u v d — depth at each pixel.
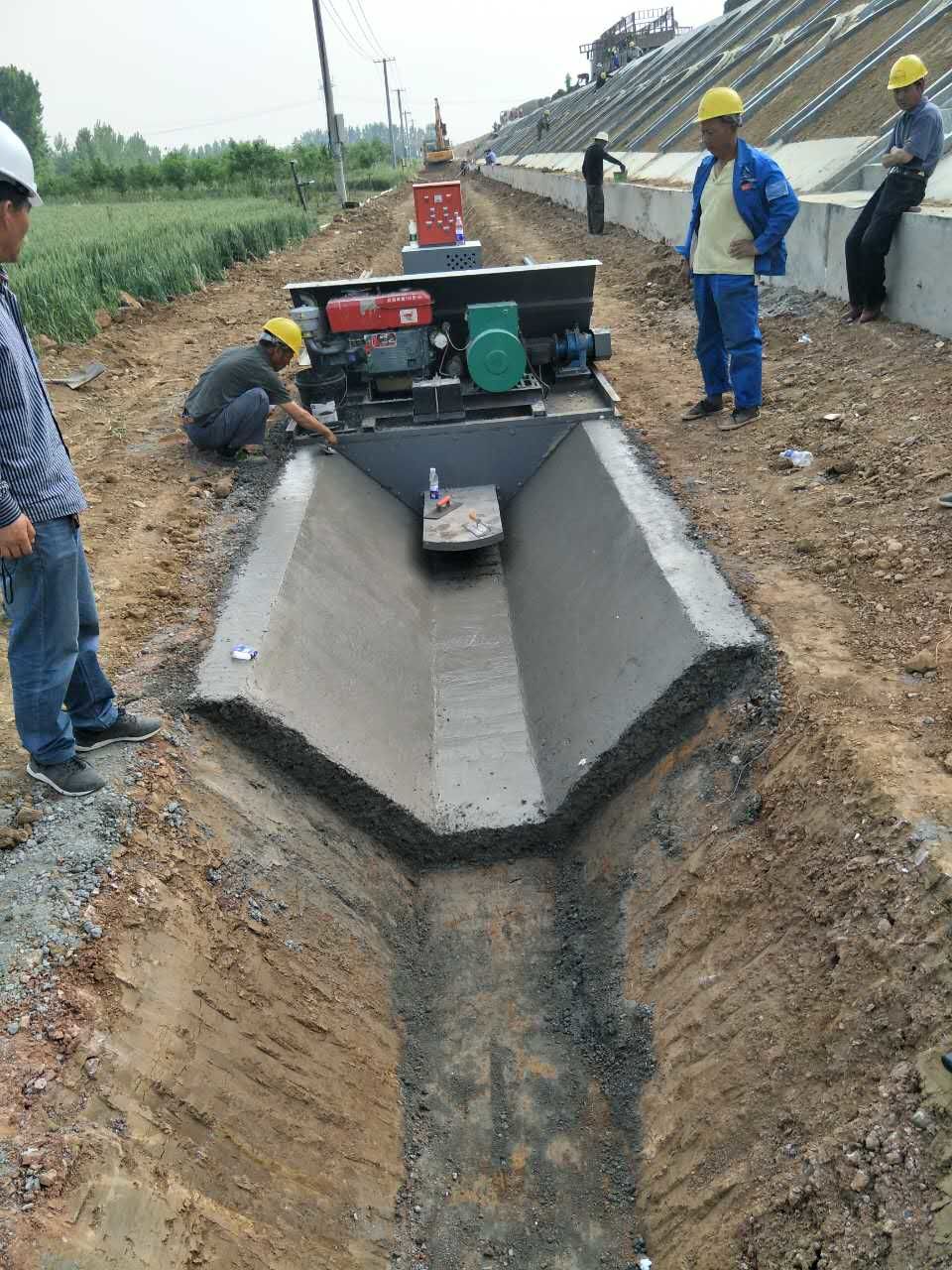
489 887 4.89
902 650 4.16
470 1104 3.88
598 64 45.00
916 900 2.92
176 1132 2.95
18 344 3.10
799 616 4.58
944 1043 2.60
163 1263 2.63
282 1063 3.46
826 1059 2.97
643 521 5.77
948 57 10.24
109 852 3.52
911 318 7.48
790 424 6.80
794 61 15.86
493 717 5.86
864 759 3.45
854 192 9.62
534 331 8.06
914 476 5.51
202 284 14.38
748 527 5.54
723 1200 3.04
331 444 7.62
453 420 7.71
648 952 4.04
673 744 4.65
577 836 4.97
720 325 6.96
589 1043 4.03
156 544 5.95
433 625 6.91
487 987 4.36
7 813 3.71
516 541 7.62
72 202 42.38
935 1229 2.36
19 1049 2.81
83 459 7.36
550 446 7.77
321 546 6.30
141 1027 3.07
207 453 7.44
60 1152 2.60
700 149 15.83
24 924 3.20
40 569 3.33
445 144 58.12
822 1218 2.65
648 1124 3.58
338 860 4.52
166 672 4.64
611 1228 3.40
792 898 3.44
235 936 3.66
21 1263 2.32
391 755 5.16
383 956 4.34
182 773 4.07
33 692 3.55
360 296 7.39
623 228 16.28
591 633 5.66
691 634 4.62
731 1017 3.43
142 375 9.84
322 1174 3.32
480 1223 3.48
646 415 7.62
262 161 40.72
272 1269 2.93
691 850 4.10
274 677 4.78
